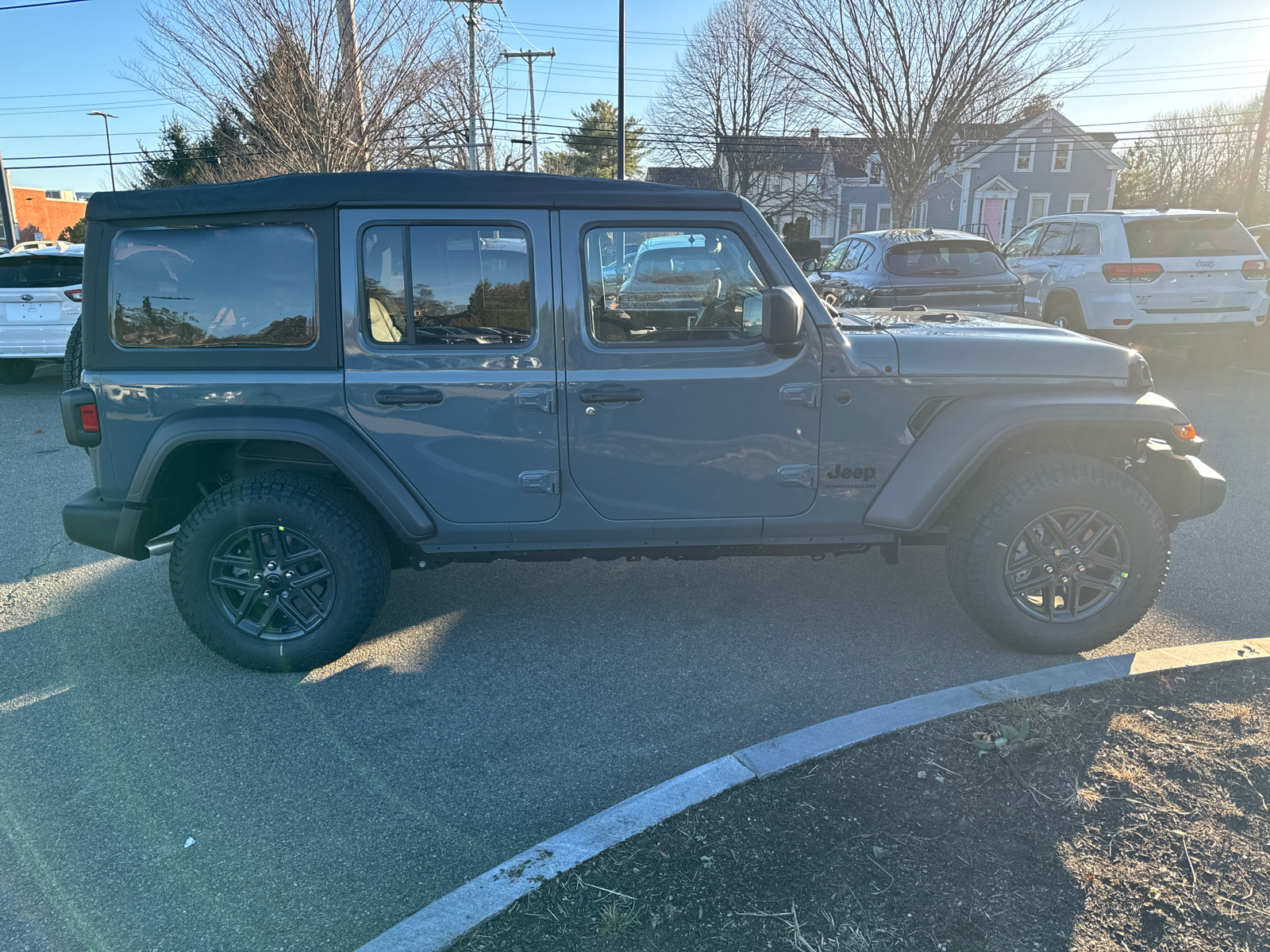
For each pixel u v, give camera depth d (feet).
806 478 11.64
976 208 140.26
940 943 6.80
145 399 11.23
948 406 11.57
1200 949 6.70
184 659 12.55
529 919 7.11
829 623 13.34
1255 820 8.09
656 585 14.93
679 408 11.34
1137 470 12.60
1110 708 10.02
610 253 11.09
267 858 8.41
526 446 11.39
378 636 13.20
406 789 9.48
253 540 11.59
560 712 10.98
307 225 10.94
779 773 8.95
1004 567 11.52
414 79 45.60
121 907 7.80
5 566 16.33
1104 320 30.81
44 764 10.02
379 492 11.23
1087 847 7.82
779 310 10.24
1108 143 138.92
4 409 31.07
